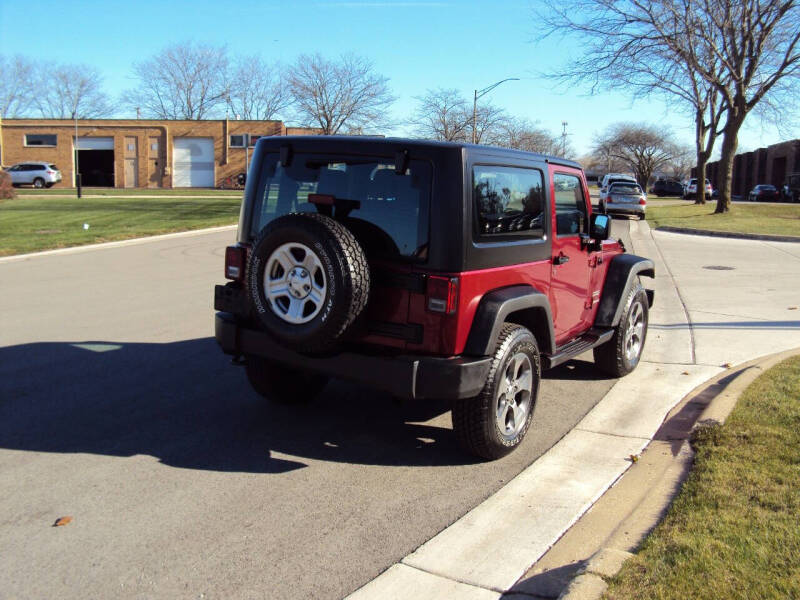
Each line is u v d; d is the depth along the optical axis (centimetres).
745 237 2223
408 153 429
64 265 1370
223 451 486
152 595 317
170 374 663
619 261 672
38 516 386
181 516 391
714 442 475
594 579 307
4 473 439
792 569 312
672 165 10556
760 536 343
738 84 2839
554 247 537
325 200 442
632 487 438
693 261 1631
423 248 424
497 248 454
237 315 500
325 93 5338
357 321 423
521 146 4916
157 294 1077
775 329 905
